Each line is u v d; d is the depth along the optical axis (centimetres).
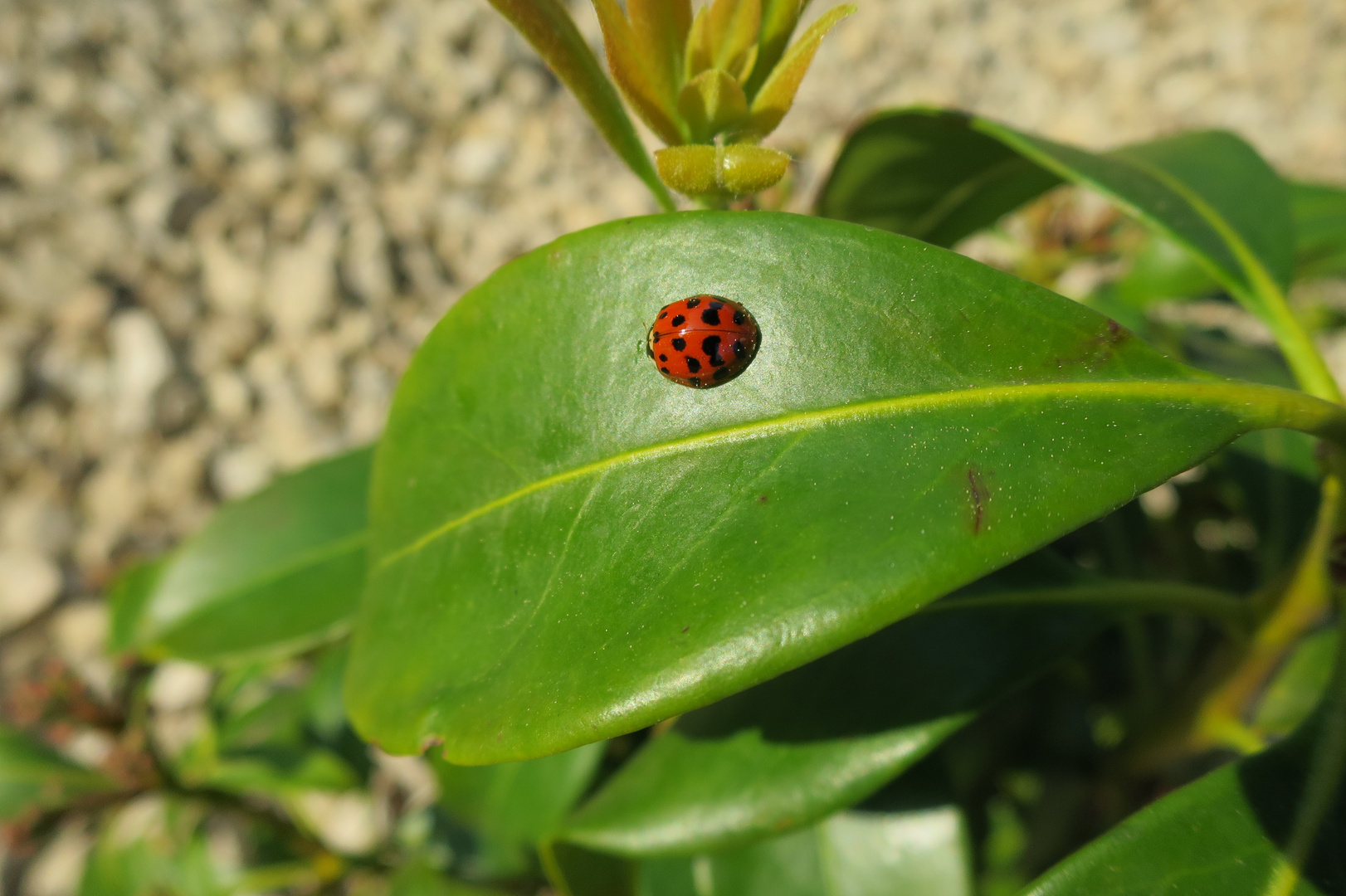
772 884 12
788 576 8
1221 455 14
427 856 18
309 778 18
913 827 12
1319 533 10
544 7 9
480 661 9
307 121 46
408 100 47
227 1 47
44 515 38
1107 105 47
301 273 42
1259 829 9
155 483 39
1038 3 50
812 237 9
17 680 34
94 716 18
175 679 35
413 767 32
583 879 12
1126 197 11
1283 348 11
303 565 15
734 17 9
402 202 45
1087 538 16
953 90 47
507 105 48
